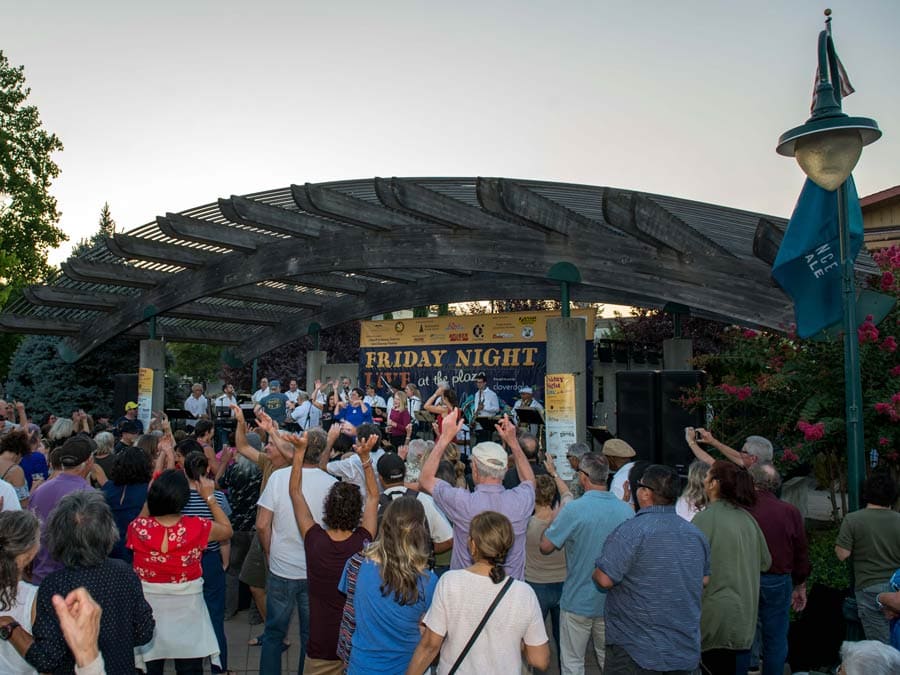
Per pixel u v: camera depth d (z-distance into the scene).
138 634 3.62
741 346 9.30
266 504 5.20
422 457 6.48
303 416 17.70
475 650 3.30
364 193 14.71
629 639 3.96
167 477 4.43
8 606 3.37
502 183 10.16
